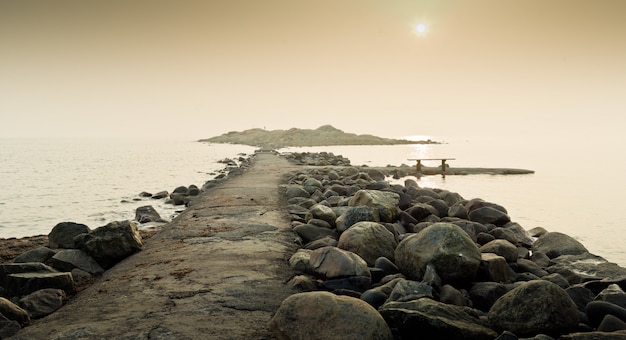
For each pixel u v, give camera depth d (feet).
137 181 101.86
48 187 87.81
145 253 28.71
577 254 30.22
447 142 524.93
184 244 30.40
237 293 20.47
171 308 18.71
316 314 15.21
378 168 112.06
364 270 22.43
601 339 14.35
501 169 111.34
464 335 15.42
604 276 24.14
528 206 61.46
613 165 139.23
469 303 20.58
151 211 49.55
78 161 182.19
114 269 25.73
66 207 62.13
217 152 285.23
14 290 21.47
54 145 465.88
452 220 37.86
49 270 23.16
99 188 86.69
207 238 32.01
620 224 49.24
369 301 19.03
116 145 481.87
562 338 14.92
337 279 21.81
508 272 24.06
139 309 18.67
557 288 16.71
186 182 100.42
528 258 30.83
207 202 50.06
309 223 34.63
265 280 22.39
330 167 103.91
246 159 178.50
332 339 14.39
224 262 25.67
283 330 15.33
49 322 17.78
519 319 16.33
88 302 19.86
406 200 44.16
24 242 35.99
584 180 94.89
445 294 20.21
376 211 34.78
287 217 40.45
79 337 16.02
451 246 22.30
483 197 69.92
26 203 65.98
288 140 513.86
